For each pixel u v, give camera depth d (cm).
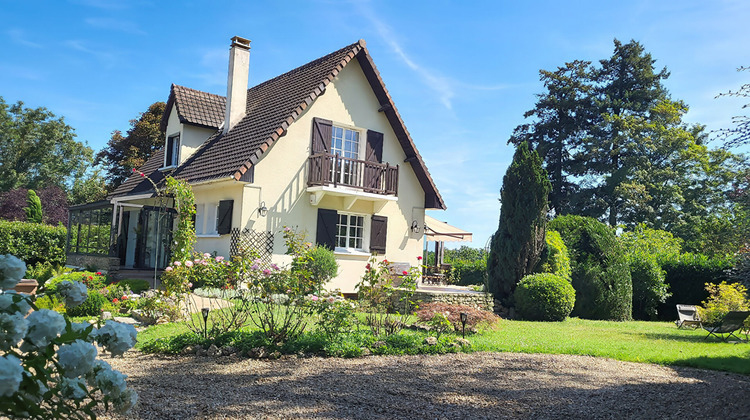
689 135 3622
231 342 851
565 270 1817
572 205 3756
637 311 2048
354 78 1878
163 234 1894
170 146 2072
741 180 1116
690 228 3462
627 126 3609
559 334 1266
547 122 3928
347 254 1827
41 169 4622
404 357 859
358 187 1769
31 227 2419
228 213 1661
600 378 758
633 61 3856
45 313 215
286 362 783
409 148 1972
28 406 212
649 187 3594
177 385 620
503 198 1828
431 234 2250
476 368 792
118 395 233
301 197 1733
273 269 905
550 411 573
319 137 1778
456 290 1839
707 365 885
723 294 1540
